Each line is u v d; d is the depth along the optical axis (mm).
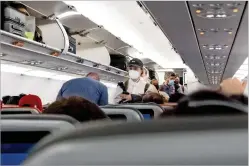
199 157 392
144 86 6059
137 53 12914
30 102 4930
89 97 3762
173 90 8078
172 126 417
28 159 438
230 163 384
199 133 398
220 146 388
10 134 1381
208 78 25109
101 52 10703
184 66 18422
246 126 395
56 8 6934
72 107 1678
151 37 11406
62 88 3893
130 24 9305
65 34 7758
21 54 6688
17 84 10438
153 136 409
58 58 7902
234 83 2039
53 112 1631
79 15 7578
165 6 6648
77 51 10711
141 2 6441
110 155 410
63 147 425
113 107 2279
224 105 1552
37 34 7469
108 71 11195
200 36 10078
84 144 422
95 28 8766
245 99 1961
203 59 15320
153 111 3104
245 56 14211
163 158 399
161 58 16016
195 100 1666
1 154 1390
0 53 6480
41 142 470
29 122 1090
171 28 8953
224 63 16766
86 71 10258
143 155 405
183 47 12195
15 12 6176
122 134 420
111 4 7324
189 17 7625
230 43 11188
